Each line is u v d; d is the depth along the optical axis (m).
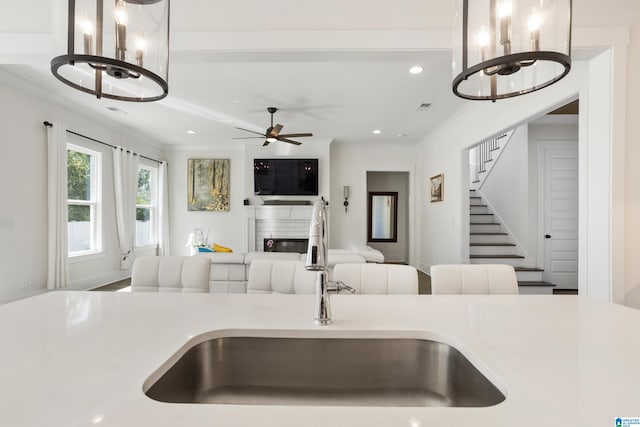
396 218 8.20
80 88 1.13
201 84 3.74
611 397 0.58
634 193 2.10
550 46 0.99
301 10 2.17
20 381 0.62
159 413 0.52
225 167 6.97
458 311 1.13
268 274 1.64
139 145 6.12
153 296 1.33
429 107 4.52
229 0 2.16
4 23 2.09
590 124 2.24
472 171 7.05
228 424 0.50
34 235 3.89
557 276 4.93
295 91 3.96
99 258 4.96
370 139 6.47
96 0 0.97
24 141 3.77
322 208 0.99
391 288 1.56
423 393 0.92
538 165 4.98
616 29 2.08
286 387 0.93
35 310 1.12
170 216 7.02
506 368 0.70
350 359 0.94
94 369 0.68
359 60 2.30
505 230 5.54
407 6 2.16
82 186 4.78
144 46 1.07
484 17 1.02
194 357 0.88
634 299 2.09
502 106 3.77
